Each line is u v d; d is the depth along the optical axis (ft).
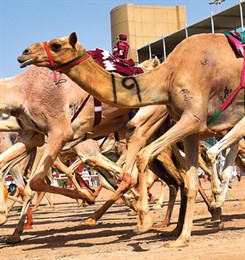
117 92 26.78
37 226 43.55
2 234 39.88
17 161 33.40
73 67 26.48
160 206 53.11
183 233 26.37
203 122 26.89
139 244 28.43
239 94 28.22
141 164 26.58
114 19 172.04
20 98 32.68
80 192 33.06
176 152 34.71
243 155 42.91
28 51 26.45
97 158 37.06
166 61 27.66
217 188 31.48
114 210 58.39
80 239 33.65
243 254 22.86
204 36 28.19
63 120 32.32
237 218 38.73
